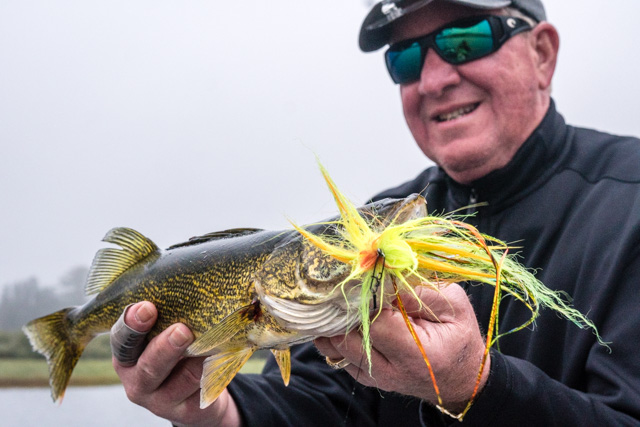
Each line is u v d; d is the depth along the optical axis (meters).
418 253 0.76
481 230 1.05
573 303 0.95
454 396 0.81
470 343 0.80
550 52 1.08
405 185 1.16
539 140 1.03
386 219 0.78
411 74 1.09
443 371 0.79
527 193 1.03
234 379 0.98
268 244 0.84
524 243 1.02
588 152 1.03
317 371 1.04
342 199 0.77
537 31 1.07
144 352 0.87
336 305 0.79
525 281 0.77
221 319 0.86
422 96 1.09
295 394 1.00
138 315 0.87
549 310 0.95
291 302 0.81
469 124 1.05
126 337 0.88
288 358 0.87
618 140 1.04
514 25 1.05
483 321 1.00
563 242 0.98
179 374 0.89
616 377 0.87
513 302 0.98
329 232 0.81
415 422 1.00
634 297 0.90
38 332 1.01
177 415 0.92
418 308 0.79
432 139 1.10
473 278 0.76
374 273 0.76
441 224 0.76
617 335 0.89
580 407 0.84
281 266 0.82
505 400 0.82
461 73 1.05
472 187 1.07
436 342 0.79
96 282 0.97
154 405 0.91
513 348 0.97
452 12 1.06
